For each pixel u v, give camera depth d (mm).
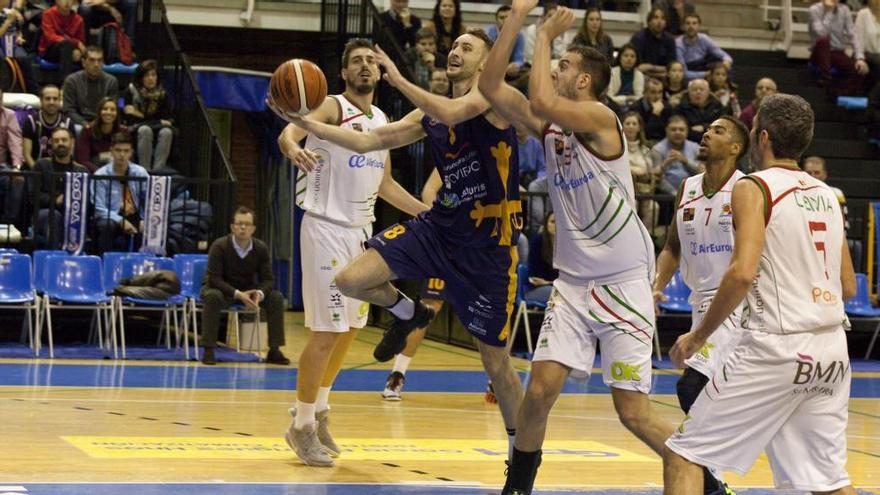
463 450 7078
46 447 6523
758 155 4387
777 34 17859
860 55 16875
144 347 12180
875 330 13656
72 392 8914
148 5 15727
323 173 6426
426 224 5711
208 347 11242
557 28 4879
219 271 11367
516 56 15445
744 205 4180
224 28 16328
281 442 7055
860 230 14156
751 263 4086
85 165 13008
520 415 5191
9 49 14273
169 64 15031
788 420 4207
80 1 15586
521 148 13992
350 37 15484
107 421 7559
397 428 7906
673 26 16562
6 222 12195
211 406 8477
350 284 5641
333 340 6375
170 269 11852
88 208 12109
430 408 9008
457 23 14938
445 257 5652
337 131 5629
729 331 5895
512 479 5281
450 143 5574
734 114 15062
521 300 12562
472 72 5570
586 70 5027
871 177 16016
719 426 4152
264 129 16781
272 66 16750
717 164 6023
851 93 16984
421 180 14078
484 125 5488
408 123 5723
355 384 10359
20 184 12188
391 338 5934
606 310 5059
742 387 4133
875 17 17375
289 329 14688
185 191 12727
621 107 14766
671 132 13734
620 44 17234
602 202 4988
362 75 6496
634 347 5066
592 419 8617
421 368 11695
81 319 12289
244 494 5488
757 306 4180
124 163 12305
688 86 14672
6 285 11219
